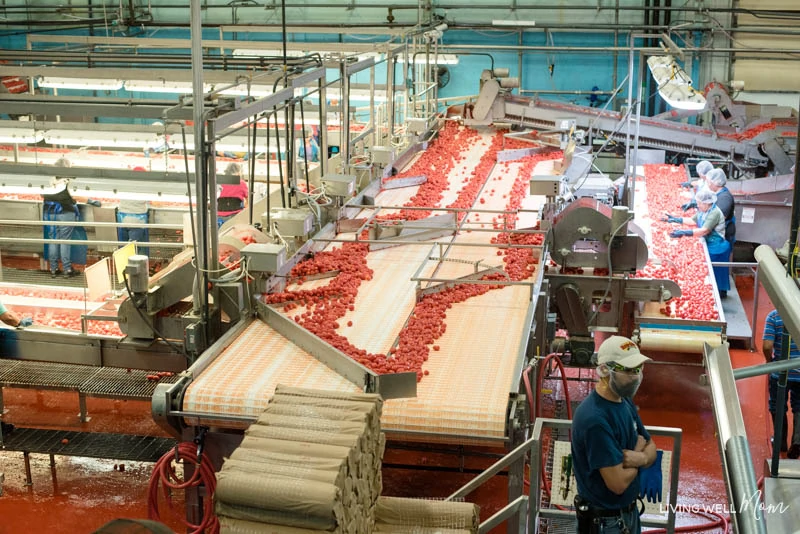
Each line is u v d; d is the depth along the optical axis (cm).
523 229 955
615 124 1675
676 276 1102
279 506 432
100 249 1364
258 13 2205
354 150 1404
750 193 1526
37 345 800
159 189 959
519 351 680
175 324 752
